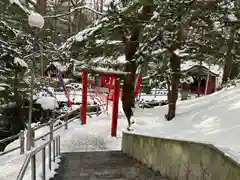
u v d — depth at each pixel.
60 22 35.53
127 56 11.80
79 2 32.62
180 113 9.59
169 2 5.37
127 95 11.95
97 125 11.95
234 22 6.16
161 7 5.69
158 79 13.16
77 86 26.06
